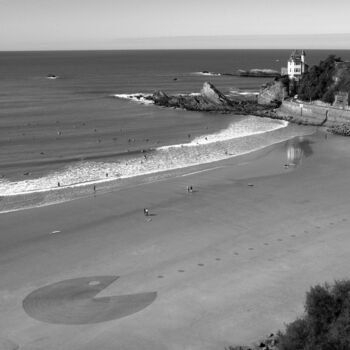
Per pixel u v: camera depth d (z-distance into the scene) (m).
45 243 54.84
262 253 52.06
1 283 45.69
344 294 28.92
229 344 36.78
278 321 39.53
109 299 42.97
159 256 51.41
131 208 66.44
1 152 103.00
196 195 71.81
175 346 36.66
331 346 25.70
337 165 89.56
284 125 138.50
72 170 88.12
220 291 44.34
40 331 38.41
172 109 173.12
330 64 165.00
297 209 65.44
